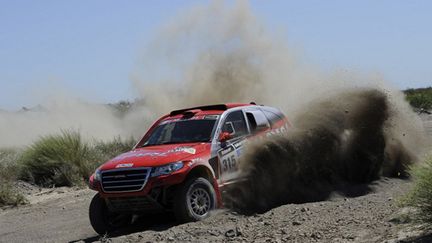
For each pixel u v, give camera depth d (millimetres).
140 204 8883
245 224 8133
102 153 17812
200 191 8992
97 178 9172
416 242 5961
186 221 8703
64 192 14281
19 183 15195
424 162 6574
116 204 9023
